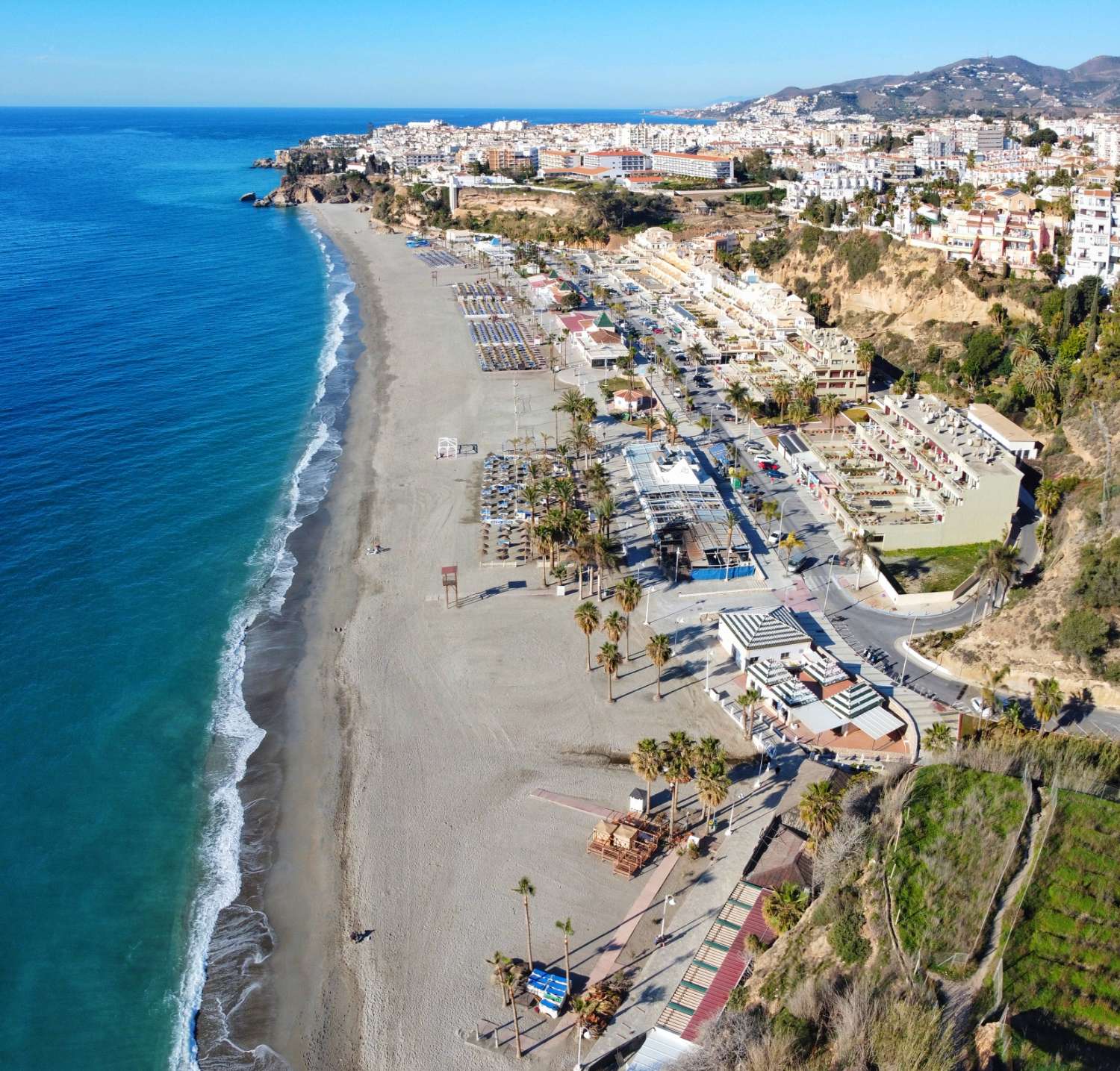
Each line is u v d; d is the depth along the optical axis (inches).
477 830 3373.5
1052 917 2442.2
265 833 3420.3
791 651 4210.1
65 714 4062.5
